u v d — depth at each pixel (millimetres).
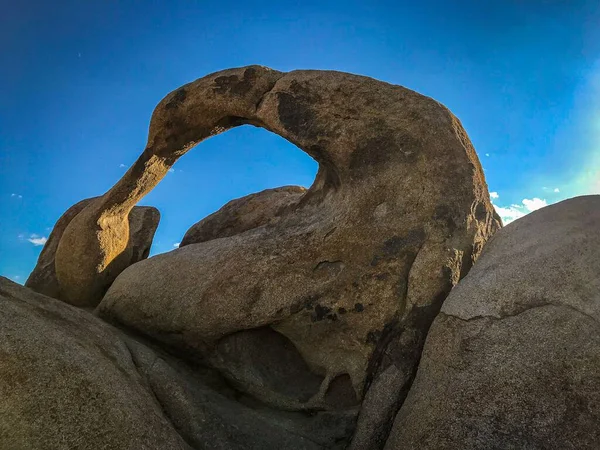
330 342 3971
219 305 4094
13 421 2441
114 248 5996
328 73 4688
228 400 3895
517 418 2684
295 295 4000
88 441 2549
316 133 4508
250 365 4062
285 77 4824
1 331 2688
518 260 3316
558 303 2979
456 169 4172
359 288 3953
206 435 3424
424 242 3971
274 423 3744
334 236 4129
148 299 4391
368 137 4352
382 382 3674
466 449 2707
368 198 4180
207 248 4527
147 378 3512
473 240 4051
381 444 3492
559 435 2586
